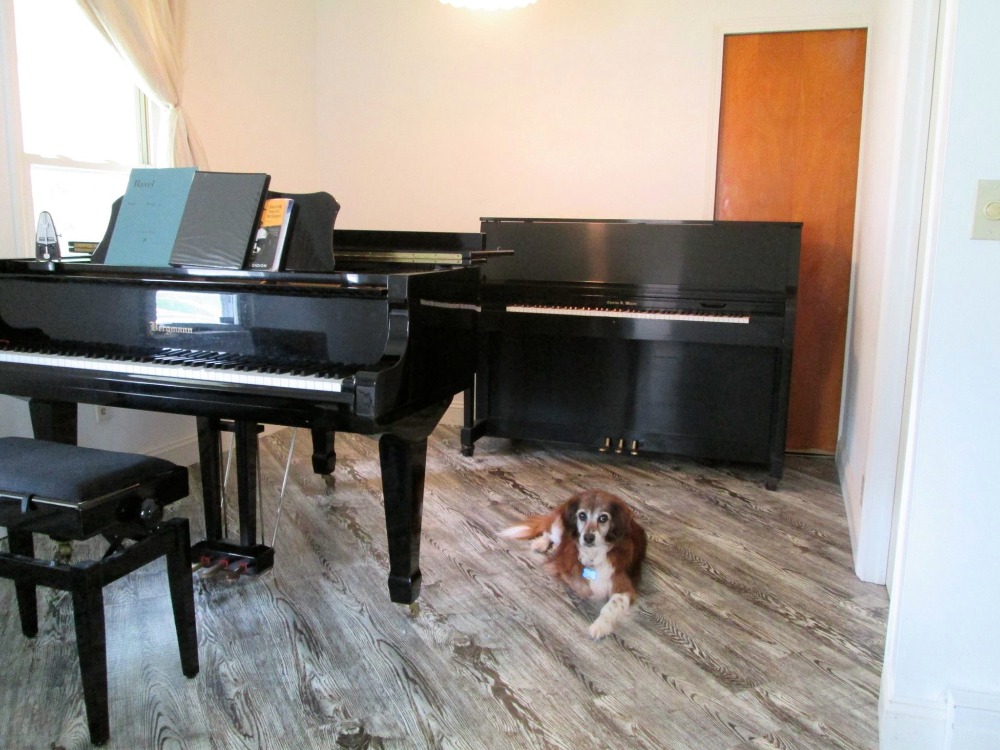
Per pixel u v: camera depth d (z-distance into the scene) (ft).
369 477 11.93
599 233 12.32
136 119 11.54
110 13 10.18
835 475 12.60
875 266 9.64
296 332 7.35
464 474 12.31
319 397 6.61
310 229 7.95
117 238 8.02
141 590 8.05
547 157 14.21
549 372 13.04
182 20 11.53
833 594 8.36
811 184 13.20
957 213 5.12
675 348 12.40
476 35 14.17
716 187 13.62
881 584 8.63
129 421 11.50
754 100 13.20
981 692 5.56
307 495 11.11
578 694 6.46
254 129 13.60
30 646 6.98
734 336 11.34
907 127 7.85
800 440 13.84
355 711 6.17
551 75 13.96
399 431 7.05
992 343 5.21
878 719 6.17
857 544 8.94
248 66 13.34
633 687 6.58
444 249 10.90
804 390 13.66
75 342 8.06
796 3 12.71
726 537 9.91
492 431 13.48
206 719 6.02
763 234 11.61
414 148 14.80
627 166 13.84
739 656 7.10
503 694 6.44
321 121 15.10
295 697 6.33
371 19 14.57
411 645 7.18
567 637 7.38
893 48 9.11
